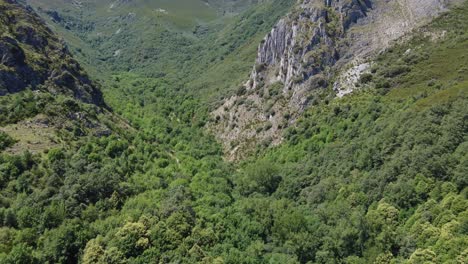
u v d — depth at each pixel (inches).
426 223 2662.4
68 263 2546.8
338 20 6328.7
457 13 5748.0
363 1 6540.4
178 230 2748.5
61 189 2965.1
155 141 5285.4
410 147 3403.1
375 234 2878.9
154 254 2564.0
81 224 2728.8
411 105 4153.5
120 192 3120.1
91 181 3048.7
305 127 5221.5
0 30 4687.5
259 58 7081.7
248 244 2982.3
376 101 4832.7
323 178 3983.8
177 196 3159.5
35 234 2596.0
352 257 2783.0
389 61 5442.9
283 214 3250.5
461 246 2383.1
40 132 3629.4
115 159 3681.1
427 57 5147.6
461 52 4904.0
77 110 4264.3
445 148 3144.7
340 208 3184.1
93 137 3956.7
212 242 2765.7
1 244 2453.2
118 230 2662.4
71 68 5329.7
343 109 4992.6
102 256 2506.2
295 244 2972.4
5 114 3722.9
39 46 5177.2
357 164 3791.8
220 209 3287.4
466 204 2610.7
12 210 2672.2
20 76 4434.1
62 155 3329.2
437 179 2977.4
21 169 3080.7
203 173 4276.6
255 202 3511.3
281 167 4645.7
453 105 3582.7
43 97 4143.7
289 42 6496.1
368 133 4197.8
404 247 2667.3
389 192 3132.4
